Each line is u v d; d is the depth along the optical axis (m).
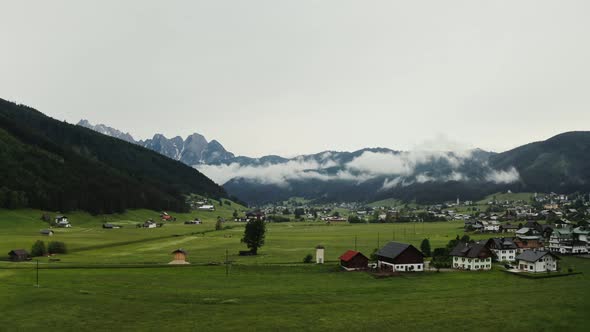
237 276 118.44
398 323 76.88
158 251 177.50
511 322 77.50
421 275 122.88
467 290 102.25
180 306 86.31
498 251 161.12
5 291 96.44
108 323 76.19
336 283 110.50
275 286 105.94
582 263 148.25
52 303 87.44
